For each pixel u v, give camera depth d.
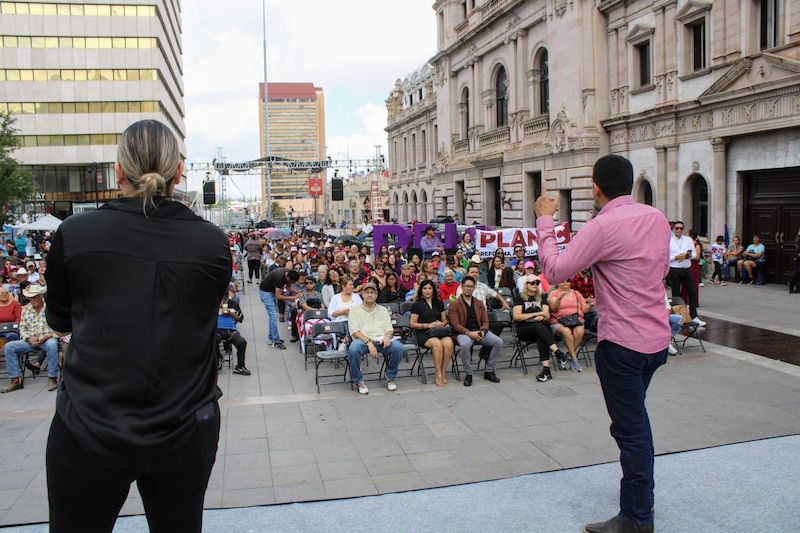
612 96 25.58
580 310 10.16
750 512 4.59
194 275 2.37
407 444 6.71
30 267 16.69
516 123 32.59
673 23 21.89
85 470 2.22
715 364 9.94
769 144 18.59
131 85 55.69
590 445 6.41
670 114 22.08
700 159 21.22
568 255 3.95
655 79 22.83
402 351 9.16
